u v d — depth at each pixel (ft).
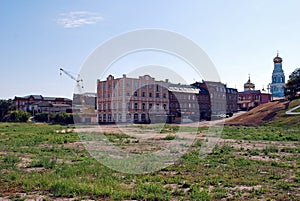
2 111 259.80
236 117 190.90
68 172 38.83
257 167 44.06
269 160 50.29
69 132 108.17
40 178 35.35
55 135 96.58
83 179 35.19
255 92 293.43
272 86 324.60
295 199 28.96
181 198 28.89
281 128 132.87
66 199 28.63
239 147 67.77
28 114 237.04
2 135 101.04
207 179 36.24
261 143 76.95
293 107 175.11
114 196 28.91
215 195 29.68
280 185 33.65
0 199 28.60
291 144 75.05
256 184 34.40
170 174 39.81
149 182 35.22
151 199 28.40
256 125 156.46
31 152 59.47
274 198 29.27
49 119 221.46
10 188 32.17
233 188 32.91
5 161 48.11
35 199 28.55
